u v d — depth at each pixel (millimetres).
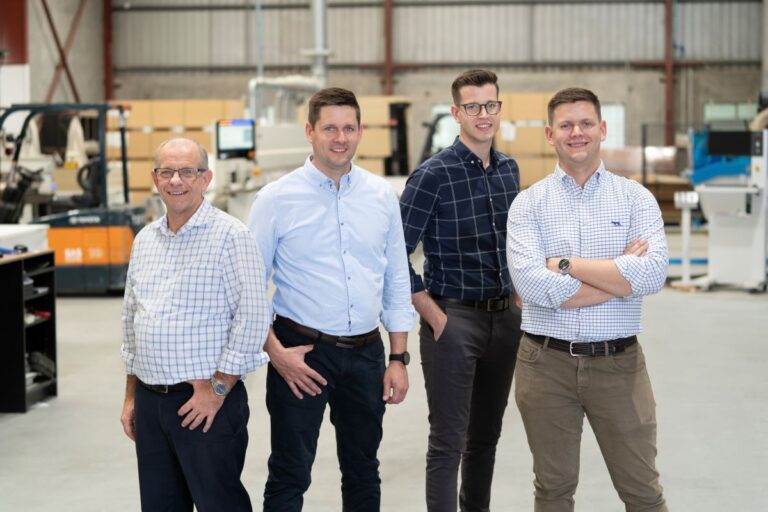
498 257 3068
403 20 16844
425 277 3156
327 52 13570
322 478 4016
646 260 2584
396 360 2895
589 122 2623
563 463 2703
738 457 4223
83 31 16094
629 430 2648
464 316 3047
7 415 5074
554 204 2689
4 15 13898
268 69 17016
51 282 5434
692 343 6707
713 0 16359
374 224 2805
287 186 2768
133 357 2707
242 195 9180
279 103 11555
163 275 2594
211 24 16984
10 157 9461
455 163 3049
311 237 2758
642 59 16547
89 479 4070
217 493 2631
